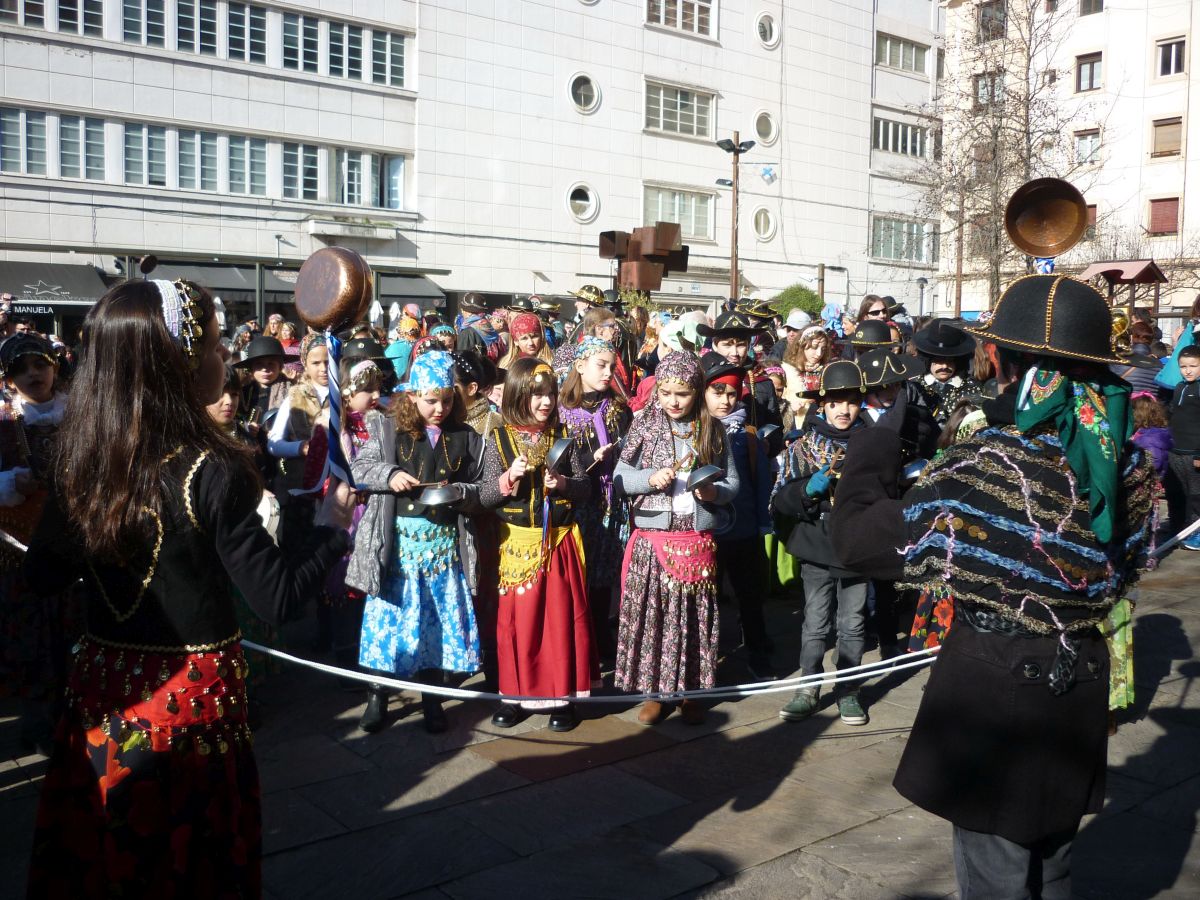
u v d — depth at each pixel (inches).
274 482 223.5
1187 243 1311.5
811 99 1396.4
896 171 1509.6
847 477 107.7
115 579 89.7
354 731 186.1
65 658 166.7
